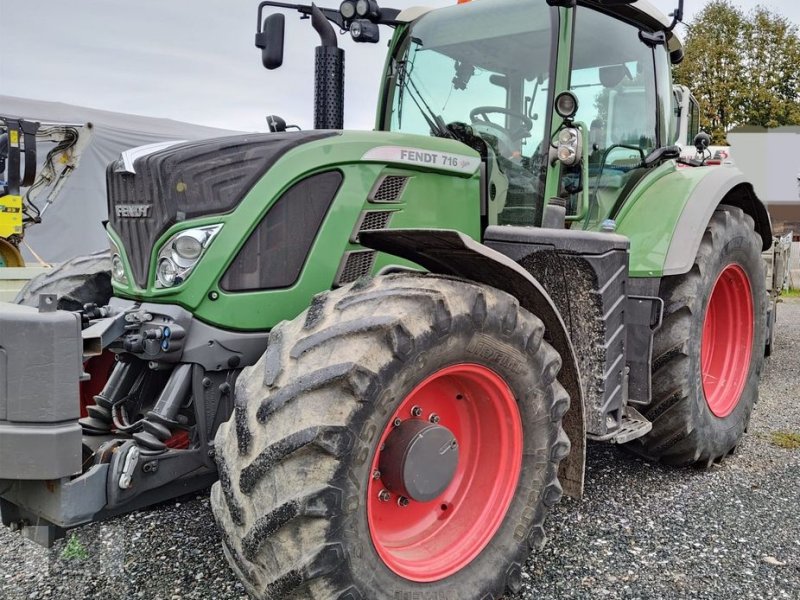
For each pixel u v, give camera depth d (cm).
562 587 243
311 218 248
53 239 1108
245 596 235
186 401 233
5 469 183
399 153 266
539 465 234
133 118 1244
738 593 239
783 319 1004
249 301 238
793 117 2591
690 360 335
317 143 250
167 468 222
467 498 234
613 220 314
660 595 238
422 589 205
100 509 204
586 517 300
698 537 281
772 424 451
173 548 269
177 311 229
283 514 176
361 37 352
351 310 198
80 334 190
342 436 180
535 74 304
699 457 350
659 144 377
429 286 206
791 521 297
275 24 318
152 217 235
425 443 207
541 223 302
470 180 292
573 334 281
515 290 235
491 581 222
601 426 275
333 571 181
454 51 332
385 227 264
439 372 207
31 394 184
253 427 185
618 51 341
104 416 250
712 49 2603
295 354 190
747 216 388
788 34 2622
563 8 297
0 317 182
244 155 239
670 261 319
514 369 223
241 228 234
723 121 2647
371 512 197
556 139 295
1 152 761
